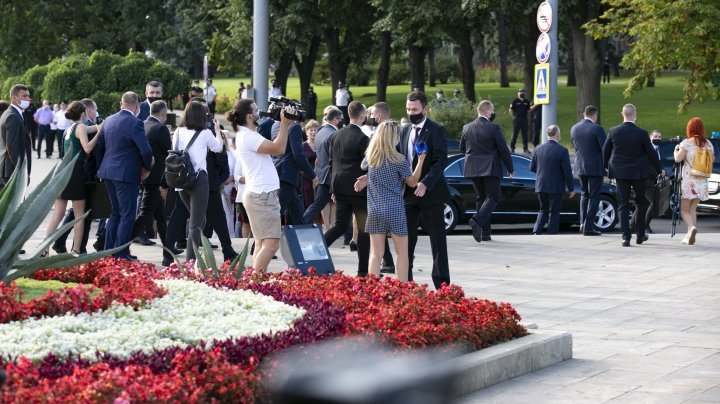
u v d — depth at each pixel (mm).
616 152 24172
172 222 19547
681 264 21172
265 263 16312
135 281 11914
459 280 18656
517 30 102312
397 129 15812
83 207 20672
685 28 43438
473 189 28984
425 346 10727
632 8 44875
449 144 32125
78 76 56656
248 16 75938
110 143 19344
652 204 27109
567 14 54156
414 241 16812
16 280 13086
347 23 76625
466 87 72625
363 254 18516
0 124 22219
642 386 10766
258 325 10508
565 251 23094
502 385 10867
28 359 8391
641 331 13961
